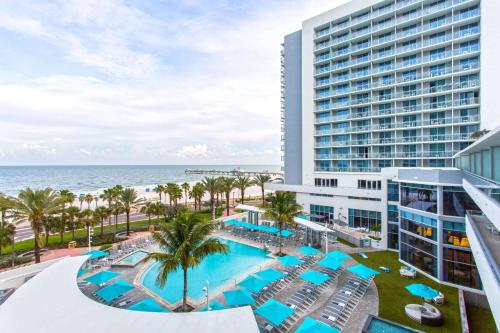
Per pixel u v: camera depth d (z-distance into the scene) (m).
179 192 66.00
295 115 63.59
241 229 46.84
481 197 14.73
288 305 21.78
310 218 54.12
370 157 53.72
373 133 54.12
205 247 20.31
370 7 53.22
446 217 25.69
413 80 48.72
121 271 30.19
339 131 56.38
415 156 49.38
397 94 51.28
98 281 23.50
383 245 37.09
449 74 45.81
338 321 19.88
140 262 32.44
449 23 45.69
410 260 30.20
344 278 27.47
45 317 13.92
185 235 19.73
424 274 28.11
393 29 52.06
